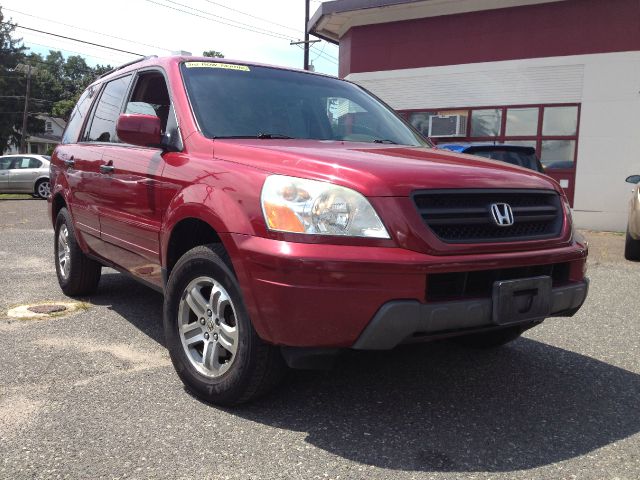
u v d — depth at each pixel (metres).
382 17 15.59
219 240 3.36
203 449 2.69
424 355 4.07
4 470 2.49
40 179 19.88
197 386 3.20
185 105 3.72
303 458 2.63
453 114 15.05
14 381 3.46
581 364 3.96
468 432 2.92
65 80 77.38
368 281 2.59
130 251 4.08
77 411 3.06
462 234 2.86
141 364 3.79
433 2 14.65
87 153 4.86
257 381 2.97
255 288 2.76
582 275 3.31
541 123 14.05
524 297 2.93
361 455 2.67
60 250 5.63
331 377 3.61
